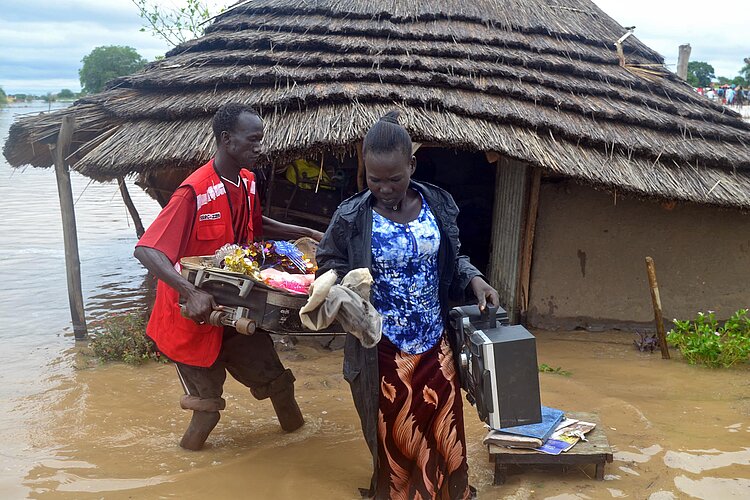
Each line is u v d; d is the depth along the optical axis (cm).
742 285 662
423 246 313
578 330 662
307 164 730
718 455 392
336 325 349
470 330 326
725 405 475
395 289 316
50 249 1010
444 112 595
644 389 509
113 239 1087
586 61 750
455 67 652
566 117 630
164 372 542
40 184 1670
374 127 297
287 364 561
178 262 376
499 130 588
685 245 655
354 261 312
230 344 396
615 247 655
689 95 744
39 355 583
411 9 750
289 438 421
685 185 598
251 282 344
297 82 622
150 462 386
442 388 324
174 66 686
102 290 799
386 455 323
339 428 437
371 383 312
